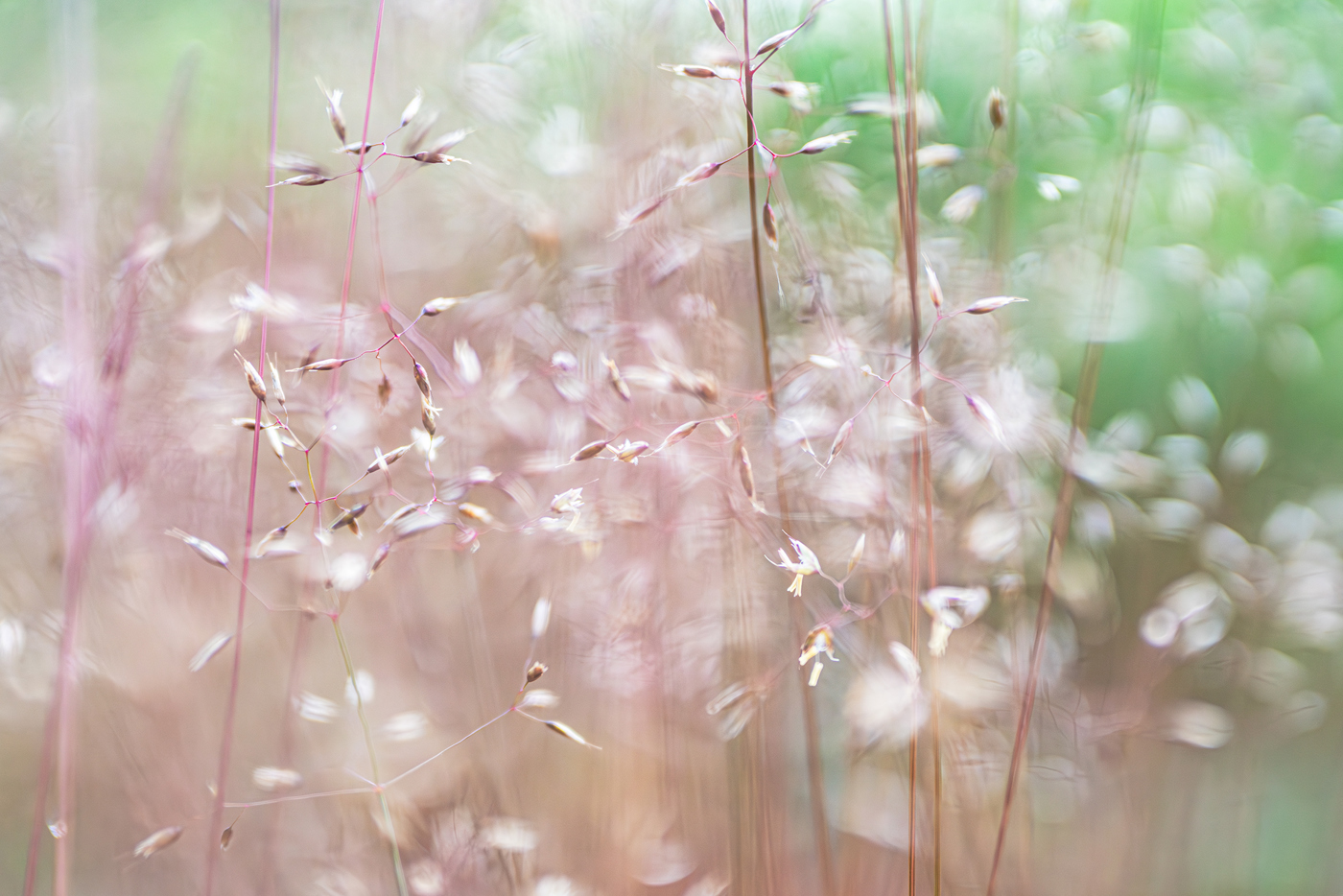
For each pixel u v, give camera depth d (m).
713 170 0.34
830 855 0.36
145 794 0.37
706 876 0.36
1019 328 0.39
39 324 0.37
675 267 0.36
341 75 0.39
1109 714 0.38
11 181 0.38
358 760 0.37
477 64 0.38
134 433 0.37
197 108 0.40
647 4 0.37
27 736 0.37
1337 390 0.41
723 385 0.36
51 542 0.37
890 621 0.36
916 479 0.34
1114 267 0.37
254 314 0.35
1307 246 0.41
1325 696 0.40
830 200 0.37
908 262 0.34
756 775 0.36
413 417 0.37
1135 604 0.39
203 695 0.37
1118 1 0.39
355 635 0.38
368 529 0.37
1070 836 0.38
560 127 0.38
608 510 0.36
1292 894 0.38
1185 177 0.40
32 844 0.35
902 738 0.36
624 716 0.37
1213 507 0.39
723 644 0.37
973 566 0.37
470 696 0.37
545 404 0.37
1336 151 0.41
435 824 0.36
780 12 0.36
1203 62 0.41
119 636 0.37
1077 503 0.38
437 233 0.39
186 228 0.37
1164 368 0.41
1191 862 0.38
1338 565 0.39
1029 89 0.39
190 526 0.37
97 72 0.41
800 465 0.36
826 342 0.35
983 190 0.35
